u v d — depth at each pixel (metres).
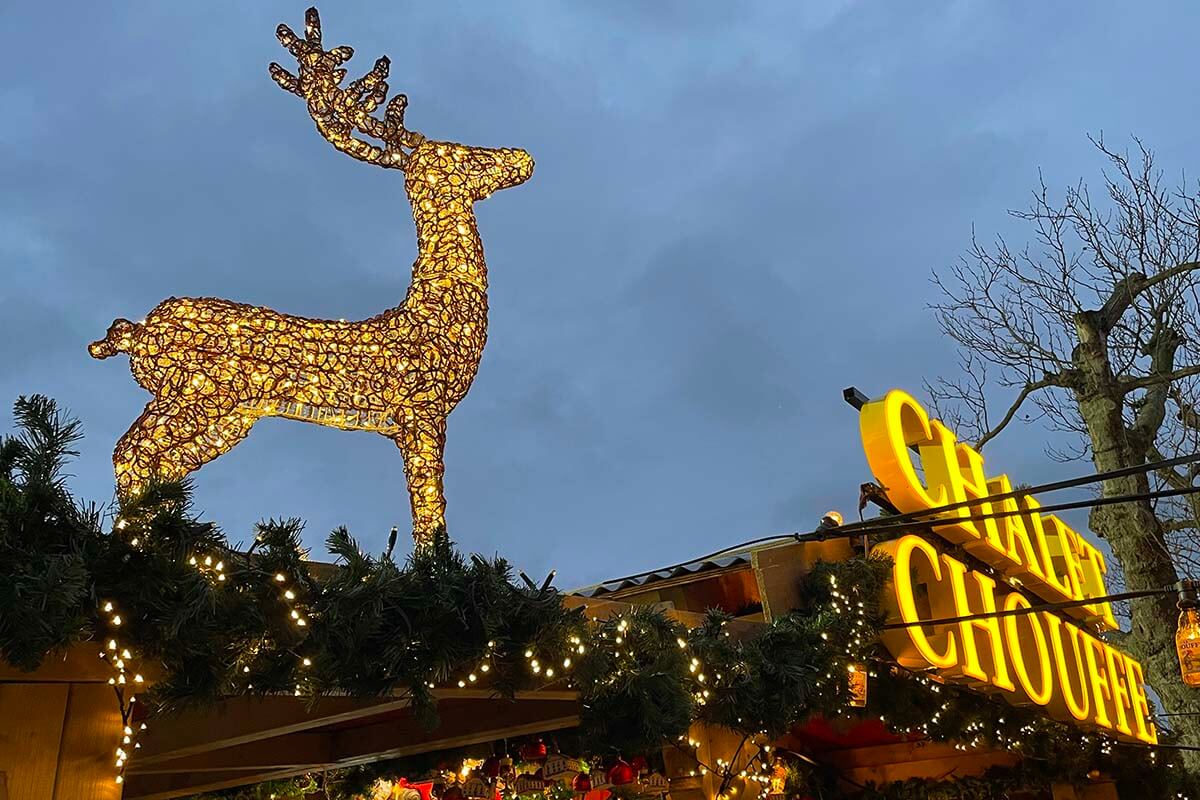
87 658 2.26
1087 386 8.80
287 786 5.54
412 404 4.27
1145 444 9.20
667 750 4.76
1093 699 7.05
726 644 3.73
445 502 4.27
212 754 4.29
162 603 2.09
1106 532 9.11
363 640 2.47
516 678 2.84
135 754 3.48
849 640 4.43
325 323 4.20
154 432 3.70
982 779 7.78
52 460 2.08
